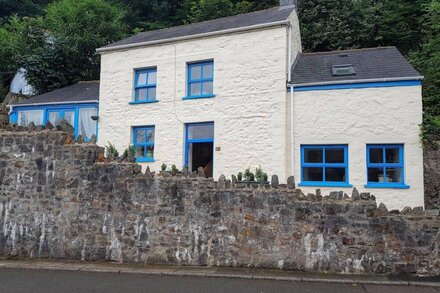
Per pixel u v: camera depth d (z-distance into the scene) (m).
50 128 9.27
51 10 26.39
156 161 14.19
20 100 19.12
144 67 15.08
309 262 7.37
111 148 12.20
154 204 8.27
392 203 10.99
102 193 8.59
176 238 8.05
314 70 13.30
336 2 21.08
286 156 12.20
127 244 8.27
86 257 8.45
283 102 12.41
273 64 12.79
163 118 14.34
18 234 8.93
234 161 12.92
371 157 11.55
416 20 19.73
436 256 6.99
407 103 11.20
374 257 7.14
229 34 13.61
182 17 28.97
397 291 6.20
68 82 23.30
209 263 7.80
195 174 8.22
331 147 11.91
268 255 7.55
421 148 10.95
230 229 7.80
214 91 13.57
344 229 7.32
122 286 6.49
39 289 6.34
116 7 28.00
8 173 9.26
